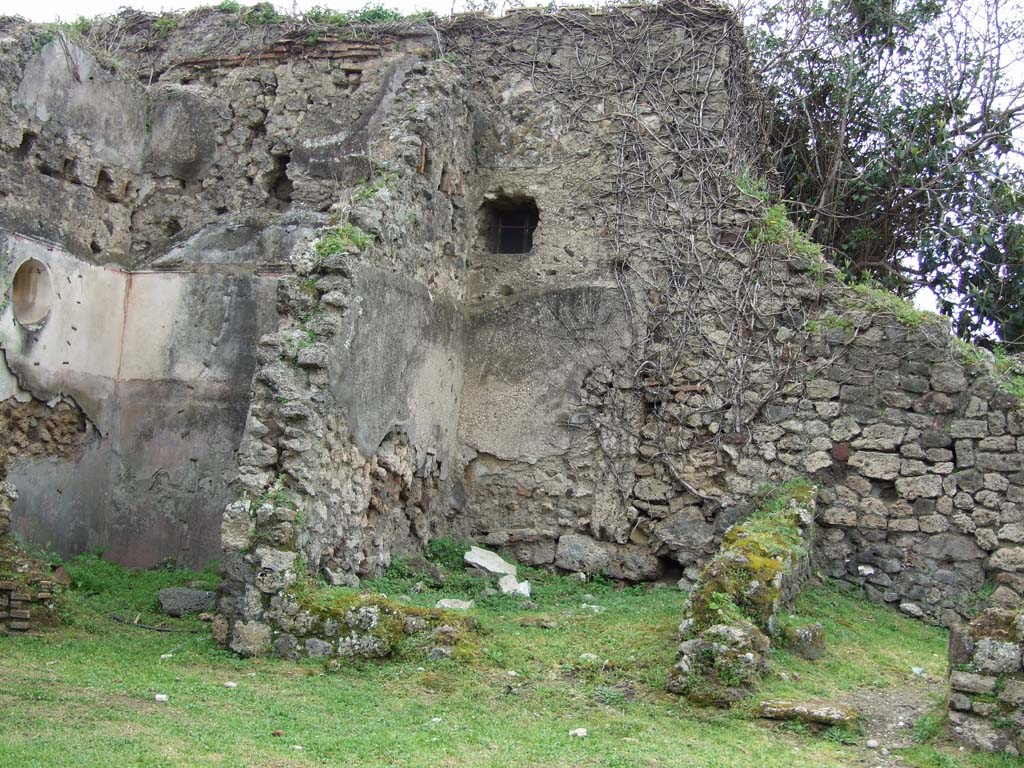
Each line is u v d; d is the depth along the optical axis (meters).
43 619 8.55
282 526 8.18
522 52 12.22
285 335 8.97
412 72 11.60
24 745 5.64
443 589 10.16
